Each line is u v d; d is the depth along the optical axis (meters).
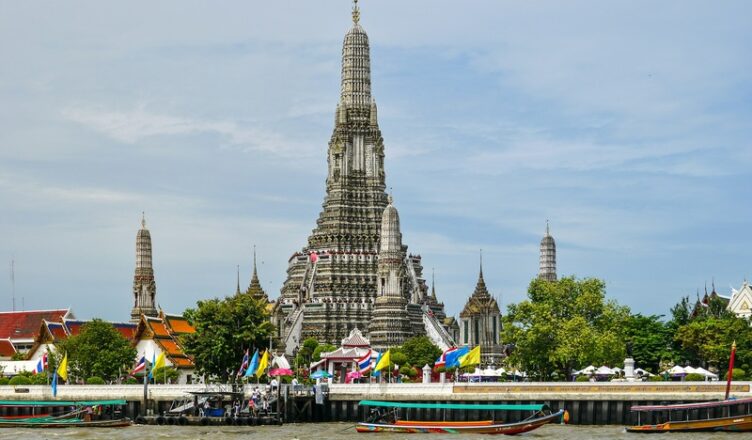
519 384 160.00
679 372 174.75
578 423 156.88
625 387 155.00
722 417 145.75
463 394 163.00
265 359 174.00
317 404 171.25
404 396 167.00
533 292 194.50
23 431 158.75
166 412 171.12
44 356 188.12
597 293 193.12
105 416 170.12
